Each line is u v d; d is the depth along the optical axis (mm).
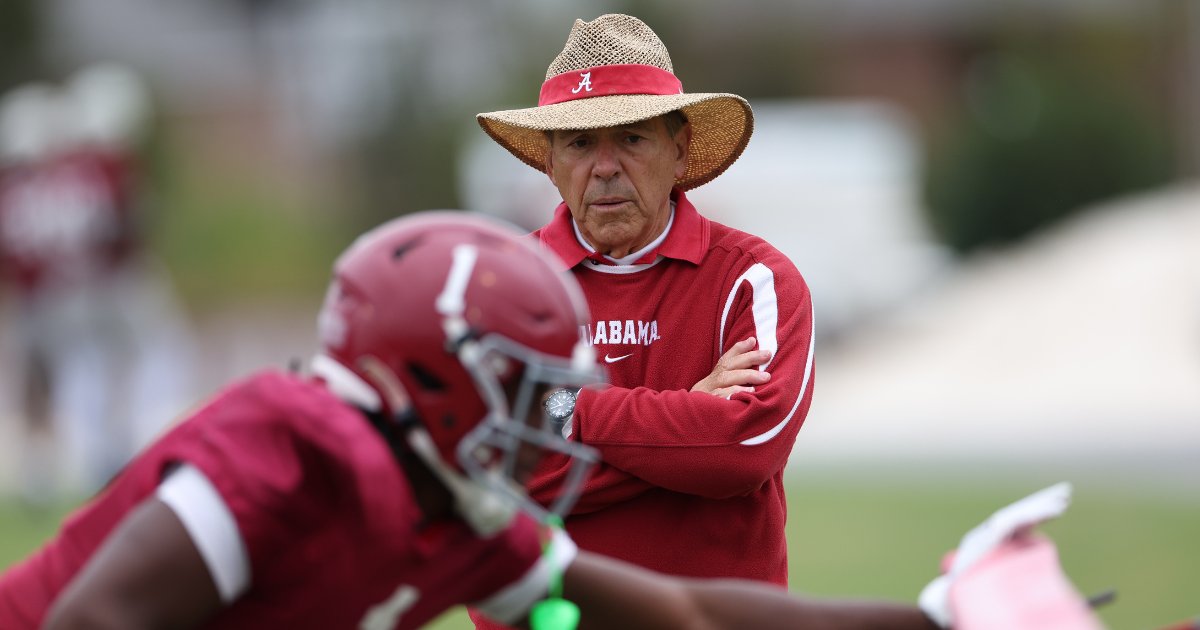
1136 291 75062
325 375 10273
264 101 155500
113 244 44188
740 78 144875
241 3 160125
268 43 157500
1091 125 121812
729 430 15031
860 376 76500
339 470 9641
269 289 117875
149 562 9352
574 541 15672
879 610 11766
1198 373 67188
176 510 9484
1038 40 147750
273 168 150125
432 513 10492
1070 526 38688
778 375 15391
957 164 123688
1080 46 146250
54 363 43375
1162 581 31359
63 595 9414
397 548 9906
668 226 16281
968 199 122062
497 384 10102
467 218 10609
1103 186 121125
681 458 15078
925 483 47500
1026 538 11500
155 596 9352
